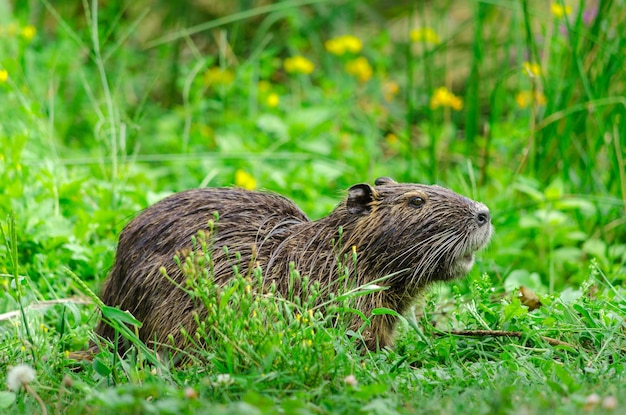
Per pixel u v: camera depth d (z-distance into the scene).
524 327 7.66
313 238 7.80
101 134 11.86
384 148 15.04
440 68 14.73
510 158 12.63
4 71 11.05
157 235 7.85
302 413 5.41
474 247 7.86
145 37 17.08
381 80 15.46
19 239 9.49
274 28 17.52
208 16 17.03
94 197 10.86
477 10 12.91
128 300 7.84
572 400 5.66
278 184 12.02
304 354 6.30
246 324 6.49
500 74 13.64
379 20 17.39
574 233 11.05
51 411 5.99
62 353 7.39
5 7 14.88
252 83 14.70
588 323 7.67
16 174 10.17
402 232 7.71
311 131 13.52
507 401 5.66
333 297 6.89
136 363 7.04
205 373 6.65
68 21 15.66
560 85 12.11
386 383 6.32
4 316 7.80
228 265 7.64
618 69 11.80
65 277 9.32
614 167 11.49
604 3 11.87
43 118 12.02
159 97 16.03
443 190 7.95
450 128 13.61
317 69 17.34
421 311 8.42
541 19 13.36
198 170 12.53
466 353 7.52
